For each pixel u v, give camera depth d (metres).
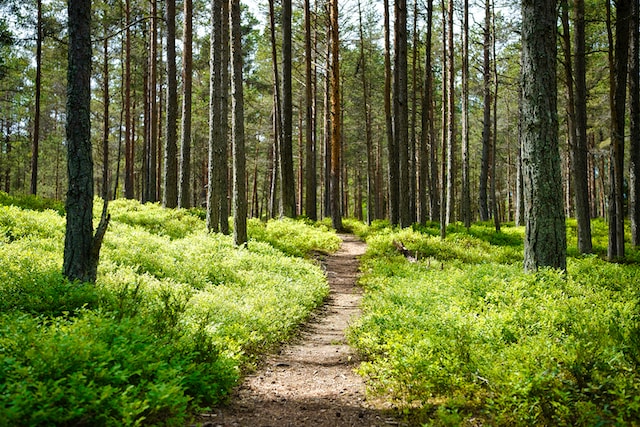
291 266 14.91
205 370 5.56
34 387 4.08
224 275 12.25
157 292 8.73
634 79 19.91
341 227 29.77
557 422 4.46
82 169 8.22
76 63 8.04
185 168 23.38
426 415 4.98
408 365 6.01
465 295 9.51
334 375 6.86
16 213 14.84
